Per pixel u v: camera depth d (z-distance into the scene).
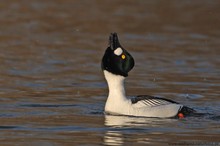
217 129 12.34
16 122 12.87
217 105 14.93
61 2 36.34
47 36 26.94
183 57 22.58
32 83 17.66
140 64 21.05
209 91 16.75
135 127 12.42
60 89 16.88
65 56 22.48
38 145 11.02
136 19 31.91
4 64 20.64
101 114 13.73
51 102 15.12
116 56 13.60
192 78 18.70
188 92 16.62
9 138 11.48
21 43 25.00
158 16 33.03
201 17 32.88
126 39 26.59
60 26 29.55
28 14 32.25
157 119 13.18
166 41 26.28
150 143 11.21
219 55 23.09
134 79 18.47
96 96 16.00
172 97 15.96
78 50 23.86
